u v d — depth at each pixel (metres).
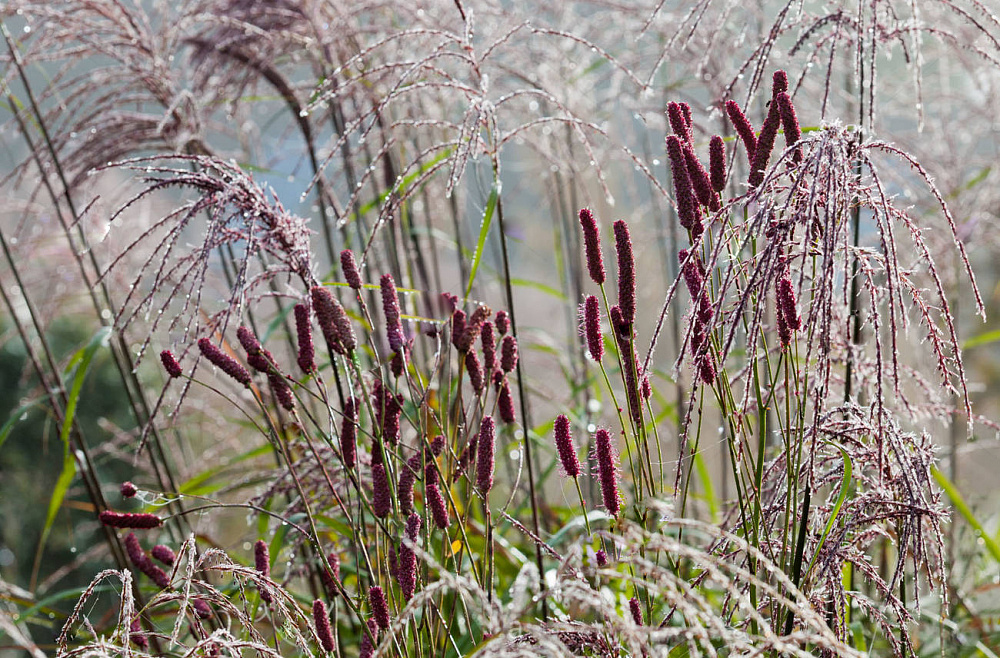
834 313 1.08
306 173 1.62
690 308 1.13
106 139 1.50
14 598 1.40
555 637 1.07
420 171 1.34
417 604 1.05
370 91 1.51
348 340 1.14
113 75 1.51
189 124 1.51
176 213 1.20
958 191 1.66
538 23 1.58
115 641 1.13
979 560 1.50
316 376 1.16
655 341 1.10
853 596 1.18
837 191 1.06
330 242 1.53
